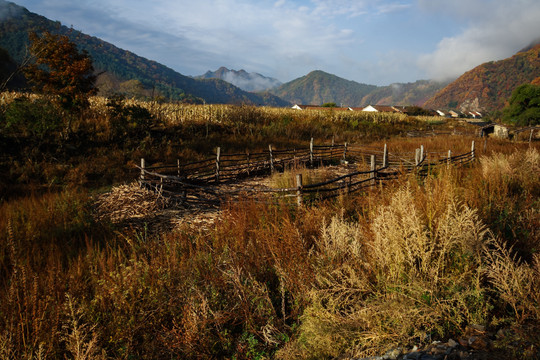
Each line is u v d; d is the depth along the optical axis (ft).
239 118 81.25
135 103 65.00
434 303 8.34
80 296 10.55
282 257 12.15
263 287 10.85
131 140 50.93
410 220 10.21
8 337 8.35
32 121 42.93
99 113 58.23
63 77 46.73
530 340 6.76
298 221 15.44
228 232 15.98
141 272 11.41
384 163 36.42
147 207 23.29
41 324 8.48
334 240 12.09
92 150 45.57
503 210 15.58
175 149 51.57
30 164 37.52
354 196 20.93
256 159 49.32
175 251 13.52
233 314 10.14
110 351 9.05
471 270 9.37
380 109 281.33
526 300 7.98
